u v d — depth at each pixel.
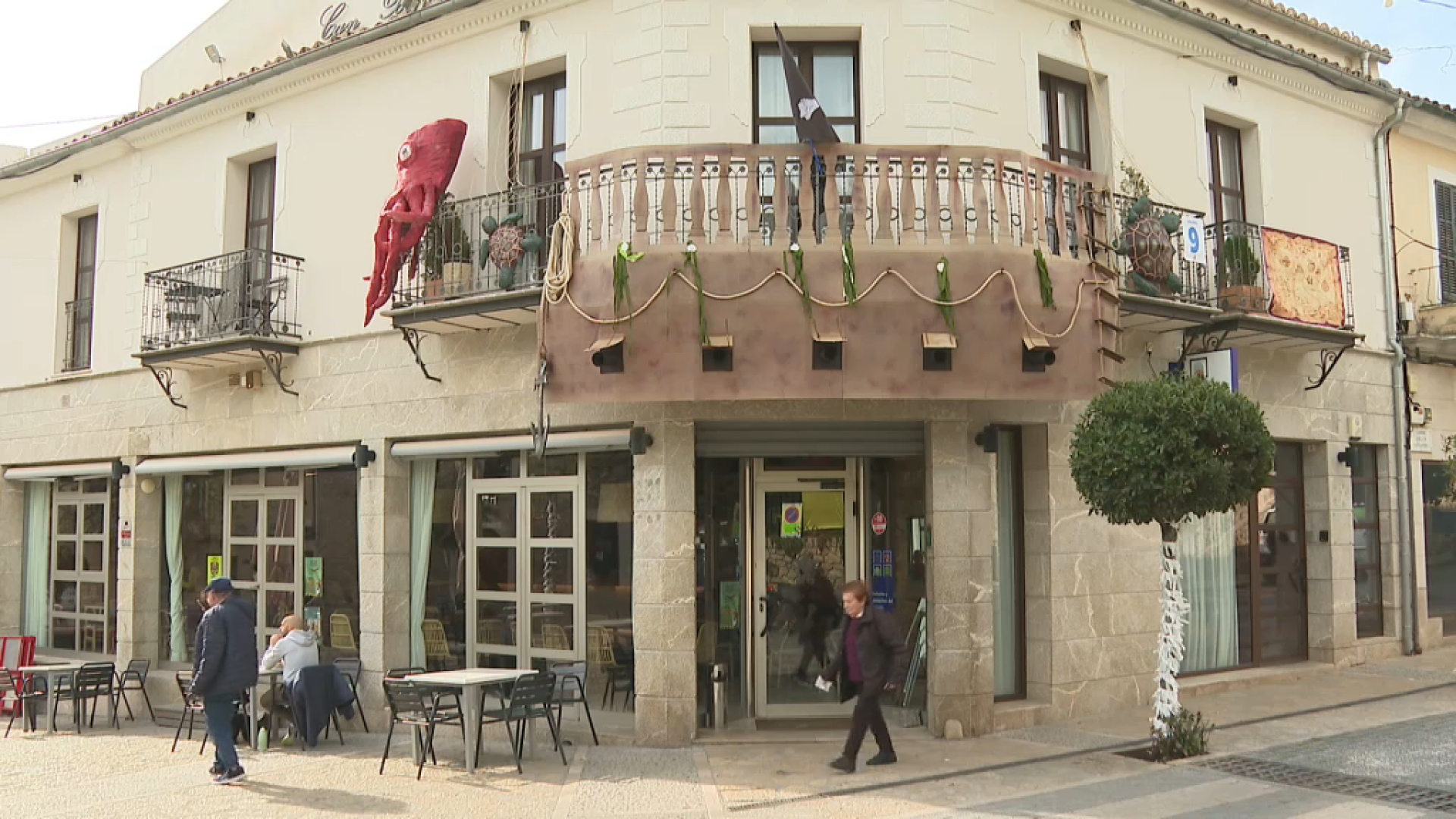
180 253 13.58
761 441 9.78
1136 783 7.85
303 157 12.40
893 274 8.80
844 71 10.23
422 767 8.83
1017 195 9.47
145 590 13.66
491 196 10.34
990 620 9.77
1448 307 14.24
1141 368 11.30
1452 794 7.35
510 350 10.62
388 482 11.37
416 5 12.52
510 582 10.86
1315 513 13.21
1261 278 11.74
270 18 14.73
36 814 7.89
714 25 9.97
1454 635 14.96
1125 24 11.43
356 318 11.77
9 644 13.62
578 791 7.98
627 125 10.04
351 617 11.76
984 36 10.32
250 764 9.41
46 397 15.15
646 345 8.79
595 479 10.43
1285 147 13.10
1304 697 11.20
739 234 9.16
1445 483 14.86
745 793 7.80
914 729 9.82
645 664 9.52
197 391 13.16
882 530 10.38
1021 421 10.27
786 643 10.29
